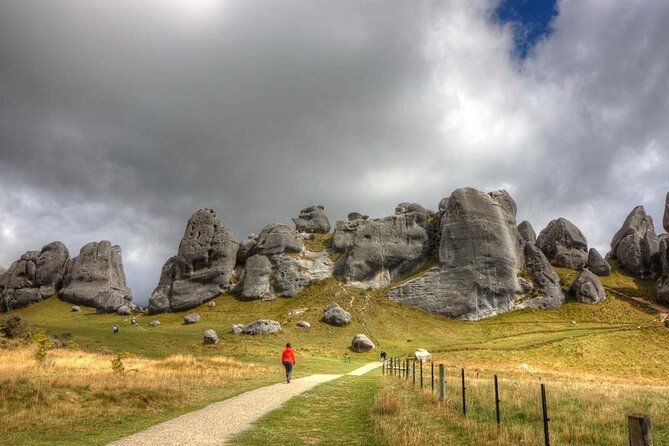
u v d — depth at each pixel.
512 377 44.06
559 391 23.48
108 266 147.25
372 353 74.94
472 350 74.75
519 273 116.31
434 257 124.81
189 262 129.62
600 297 107.69
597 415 16.53
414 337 88.75
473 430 13.71
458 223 117.69
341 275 126.00
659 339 78.69
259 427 14.05
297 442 12.30
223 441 12.15
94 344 57.75
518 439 13.00
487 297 108.44
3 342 41.69
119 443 11.87
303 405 18.64
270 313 105.94
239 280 126.69
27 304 141.00
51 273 148.38
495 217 118.19
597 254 131.12
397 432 13.01
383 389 23.62
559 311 104.69
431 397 20.14
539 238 149.62
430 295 110.62
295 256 129.88
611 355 71.81
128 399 18.06
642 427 8.18
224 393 22.34
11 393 16.52
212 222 136.50
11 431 13.13
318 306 105.00
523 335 87.44
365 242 128.50
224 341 74.50
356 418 15.99
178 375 27.81
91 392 18.58
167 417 15.99
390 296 113.75
